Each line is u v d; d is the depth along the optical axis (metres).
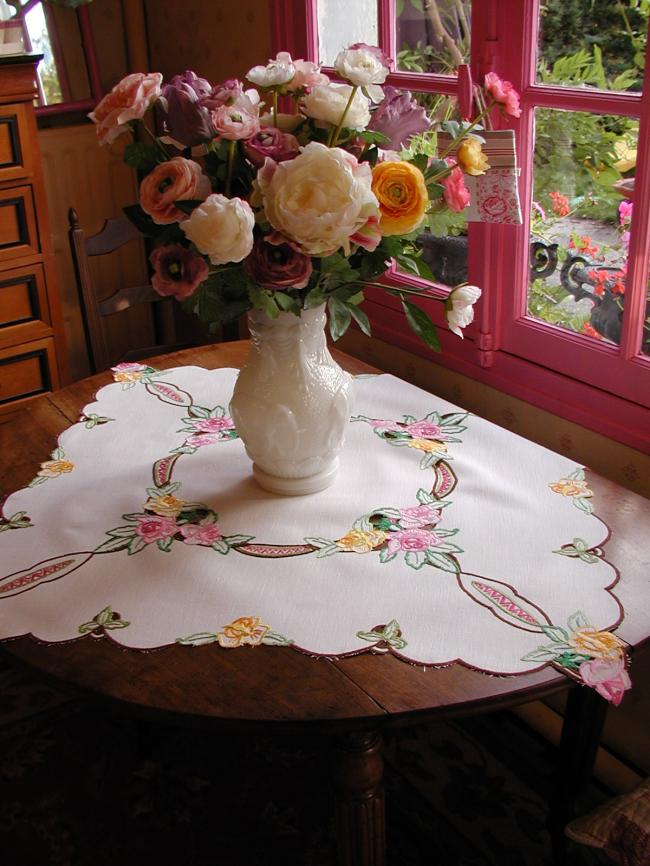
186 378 1.99
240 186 1.34
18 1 2.80
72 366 3.28
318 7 2.23
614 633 1.23
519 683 1.16
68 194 3.07
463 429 1.74
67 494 1.58
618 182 1.69
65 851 1.84
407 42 2.02
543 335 1.89
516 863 1.80
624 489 1.54
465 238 2.02
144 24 2.97
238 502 1.54
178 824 1.89
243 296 1.35
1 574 1.40
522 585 1.32
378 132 1.32
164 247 1.26
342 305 1.39
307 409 1.45
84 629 1.28
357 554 1.40
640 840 1.25
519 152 1.81
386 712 1.13
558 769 1.74
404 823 1.88
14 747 2.09
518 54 1.75
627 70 1.62
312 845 1.83
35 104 2.92
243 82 2.60
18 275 2.52
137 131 1.39
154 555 1.42
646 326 1.71
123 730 2.13
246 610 1.30
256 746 2.07
